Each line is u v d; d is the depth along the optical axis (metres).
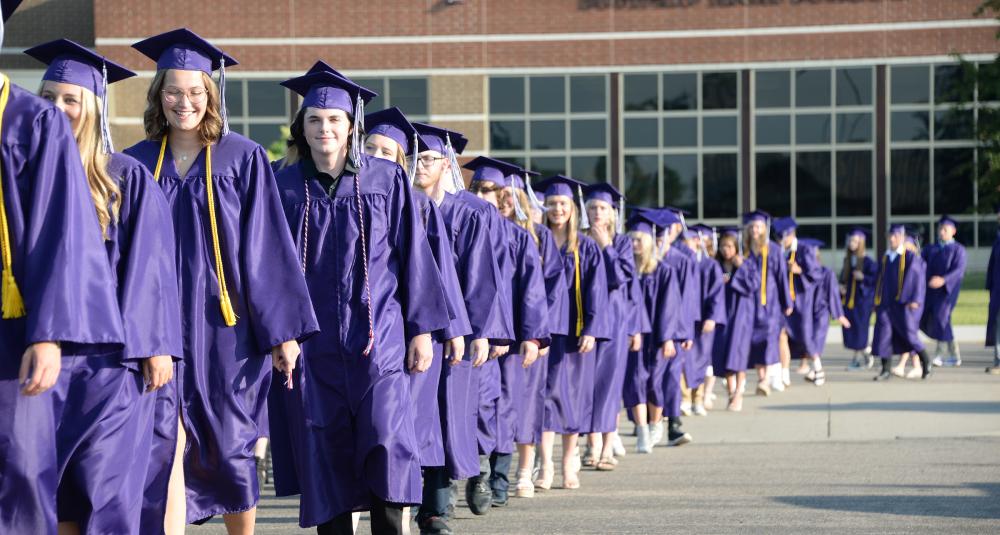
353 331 7.09
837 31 46.25
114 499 5.47
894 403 17.70
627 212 46.75
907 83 46.41
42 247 5.04
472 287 9.05
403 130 8.99
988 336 22.67
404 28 46.03
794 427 15.54
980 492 10.66
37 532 5.07
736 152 46.53
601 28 46.25
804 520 9.45
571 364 11.44
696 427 15.84
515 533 9.10
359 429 7.02
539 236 11.14
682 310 14.11
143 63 45.00
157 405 6.30
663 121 46.50
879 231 46.69
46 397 5.13
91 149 5.84
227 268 6.65
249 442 6.68
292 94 45.94
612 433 12.41
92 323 5.05
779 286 18.64
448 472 8.82
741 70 46.38
